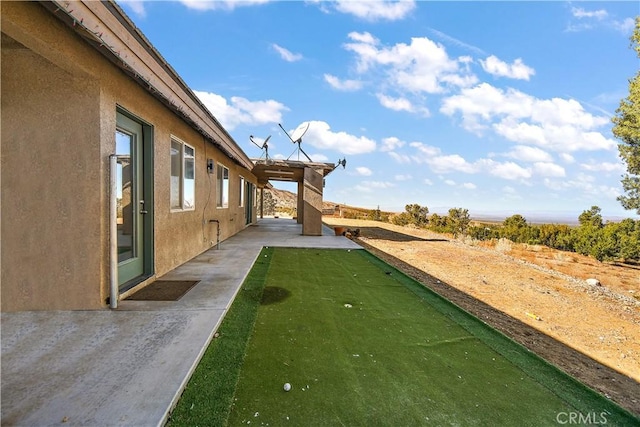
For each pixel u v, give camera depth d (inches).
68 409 70.8
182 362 91.7
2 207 122.6
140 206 174.2
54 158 124.1
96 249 128.3
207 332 112.5
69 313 125.2
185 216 234.7
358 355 108.1
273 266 241.4
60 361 90.7
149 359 92.9
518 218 741.3
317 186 453.7
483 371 102.0
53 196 125.0
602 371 117.4
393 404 82.3
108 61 130.6
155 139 181.0
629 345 148.2
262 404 79.2
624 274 369.1
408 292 188.7
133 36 117.5
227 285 173.6
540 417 80.6
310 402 81.2
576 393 92.4
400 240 479.8
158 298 148.8
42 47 100.4
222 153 349.7
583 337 153.1
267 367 97.0
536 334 149.9
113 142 135.3
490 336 130.1
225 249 301.3
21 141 122.2
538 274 297.7
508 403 85.6
